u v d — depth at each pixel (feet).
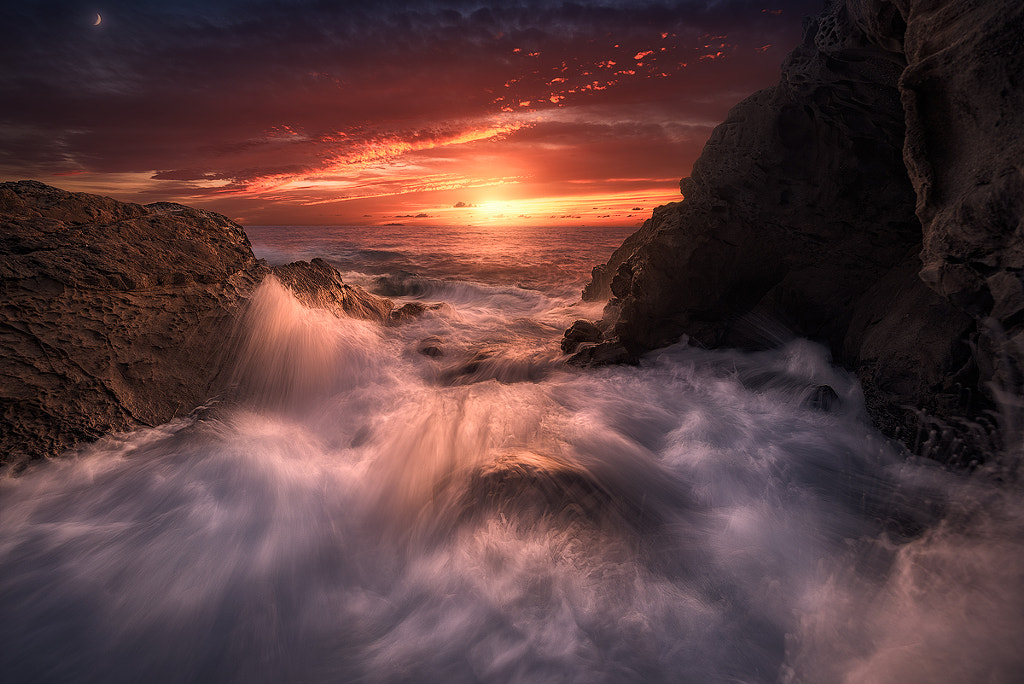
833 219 18.94
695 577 8.79
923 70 9.71
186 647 7.71
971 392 11.78
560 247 124.77
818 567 8.83
